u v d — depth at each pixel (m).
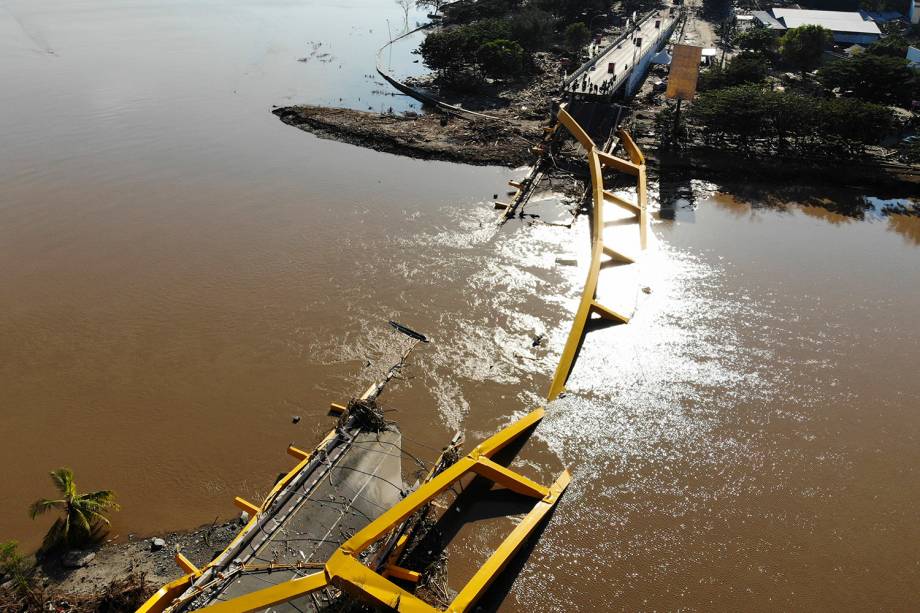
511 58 166.50
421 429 67.69
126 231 102.12
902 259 98.50
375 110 158.75
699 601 52.38
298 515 52.78
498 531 57.75
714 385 74.12
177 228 103.06
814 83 168.12
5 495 60.44
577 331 79.25
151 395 71.50
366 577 45.09
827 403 71.81
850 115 121.19
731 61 168.38
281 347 78.31
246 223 104.69
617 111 136.50
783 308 86.75
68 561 53.69
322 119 147.12
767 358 78.12
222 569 47.91
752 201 115.31
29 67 185.75
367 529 48.59
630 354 78.31
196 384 72.94
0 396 71.38
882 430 68.44
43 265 93.50
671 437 67.56
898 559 55.78
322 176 122.12
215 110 155.88
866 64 148.12
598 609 51.75
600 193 105.06
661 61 183.50
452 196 115.25
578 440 66.88
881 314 85.75
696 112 131.88
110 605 48.81
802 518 59.34
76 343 78.81
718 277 93.06
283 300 86.38
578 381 74.12
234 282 89.88
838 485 62.47
